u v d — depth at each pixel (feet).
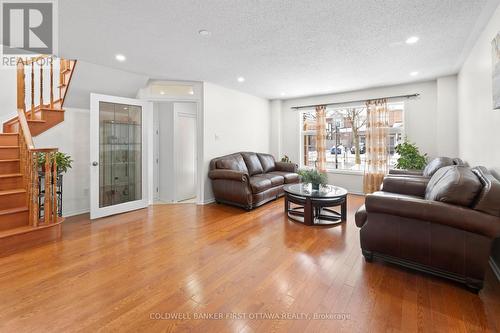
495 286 6.32
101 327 4.90
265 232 10.21
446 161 11.01
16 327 4.88
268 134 21.01
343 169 18.58
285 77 13.84
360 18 7.56
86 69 11.49
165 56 10.61
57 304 5.58
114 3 6.73
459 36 8.86
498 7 6.97
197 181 15.08
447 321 5.08
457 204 6.17
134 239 9.44
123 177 13.75
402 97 15.51
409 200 6.63
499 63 6.74
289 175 17.10
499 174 7.25
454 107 13.50
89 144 13.16
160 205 14.84
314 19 7.59
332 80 14.53
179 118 16.05
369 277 6.75
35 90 13.34
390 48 9.83
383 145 16.15
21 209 9.16
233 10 7.11
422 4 6.88
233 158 15.85
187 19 7.58
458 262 6.11
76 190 12.79
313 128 19.95
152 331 4.80
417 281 6.56
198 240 9.36
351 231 10.32
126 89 13.67
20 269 7.13
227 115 16.63
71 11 7.15
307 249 8.56
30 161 9.09
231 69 12.41
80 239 9.42
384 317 5.20
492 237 5.77
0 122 12.17
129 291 6.09
